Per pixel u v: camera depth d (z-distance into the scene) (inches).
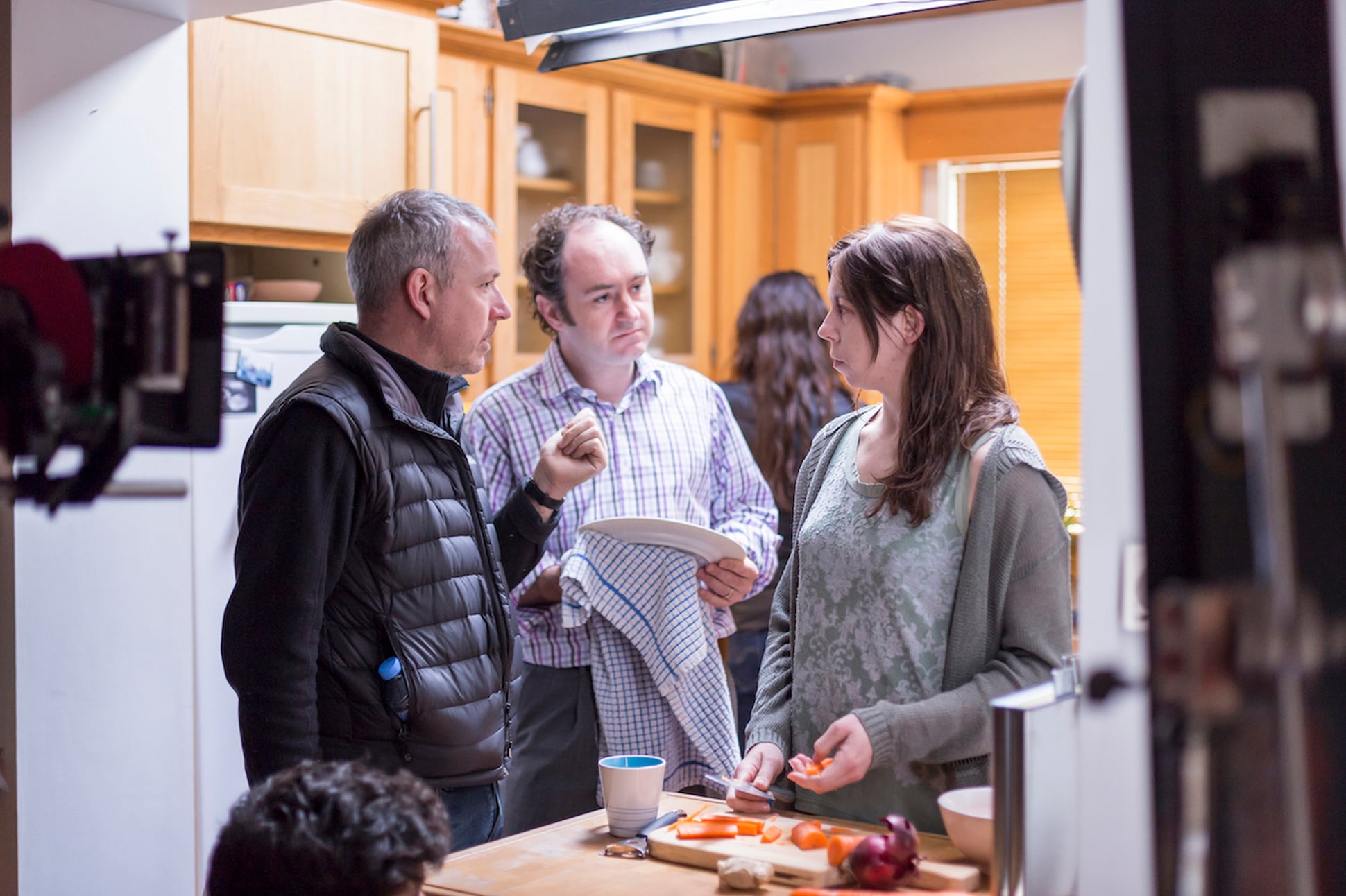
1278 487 27.9
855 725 47.3
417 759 57.3
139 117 72.5
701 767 70.9
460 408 65.8
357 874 34.1
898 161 176.2
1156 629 29.1
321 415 54.9
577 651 73.4
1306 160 27.9
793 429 100.8
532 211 142.7
